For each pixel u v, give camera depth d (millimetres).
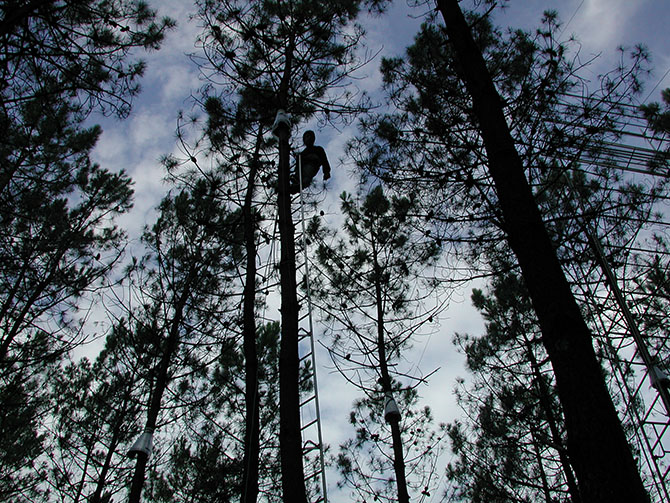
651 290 6227
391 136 6320
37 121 7035
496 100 4824
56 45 5137
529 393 9109
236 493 7559
